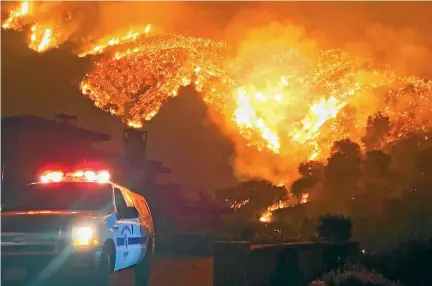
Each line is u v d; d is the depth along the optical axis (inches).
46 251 438.3
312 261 514.0
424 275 514.9
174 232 1172.5
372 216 660.7
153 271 718.5
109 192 513.7
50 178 555.5
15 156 1071.0
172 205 1286.9
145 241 569.3
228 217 1143.0
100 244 447.5
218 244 491.5
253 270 486.0
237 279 485.1
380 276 469.4
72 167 1122.7
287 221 701.9
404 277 514.6
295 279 493.0
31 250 438.9
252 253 487.5
